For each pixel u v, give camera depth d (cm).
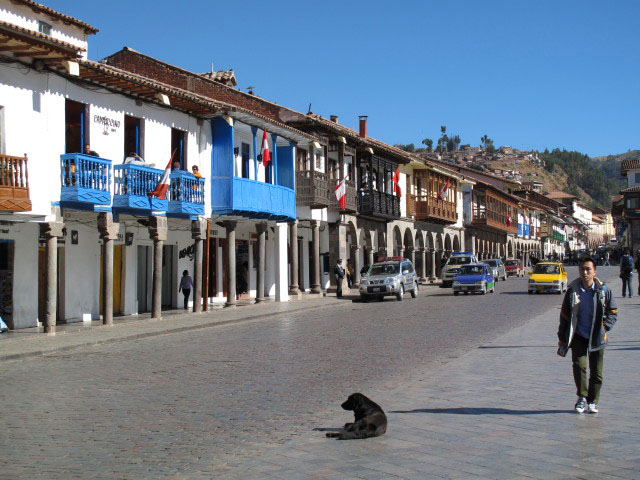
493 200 6769
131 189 2134
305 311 2764
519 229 8238
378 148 4056
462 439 719
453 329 1950
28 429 841
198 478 618
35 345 1638
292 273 3325
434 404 908
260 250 3017
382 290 3291
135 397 1037
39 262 2211
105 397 1040
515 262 6303
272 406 953
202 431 816
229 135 2658
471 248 6228
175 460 689
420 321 2209
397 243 4672
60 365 1386
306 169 3462
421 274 5056
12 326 2044
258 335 1891
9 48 1745
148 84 2177
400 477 592
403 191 4709
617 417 801
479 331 1884
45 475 646
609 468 598
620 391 959
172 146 2486
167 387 1116
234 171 2667
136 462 686
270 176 3062
